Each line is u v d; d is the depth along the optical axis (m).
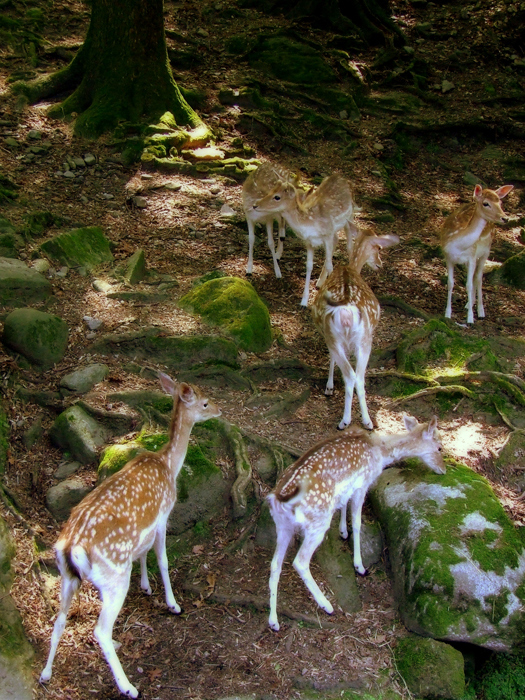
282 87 8.16
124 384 4.26
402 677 3.29
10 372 4.20
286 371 4.57
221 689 3.15
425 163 8.00
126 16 6.93
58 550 2.89
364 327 4.11
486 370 4.71
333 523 3.84
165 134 6.86
